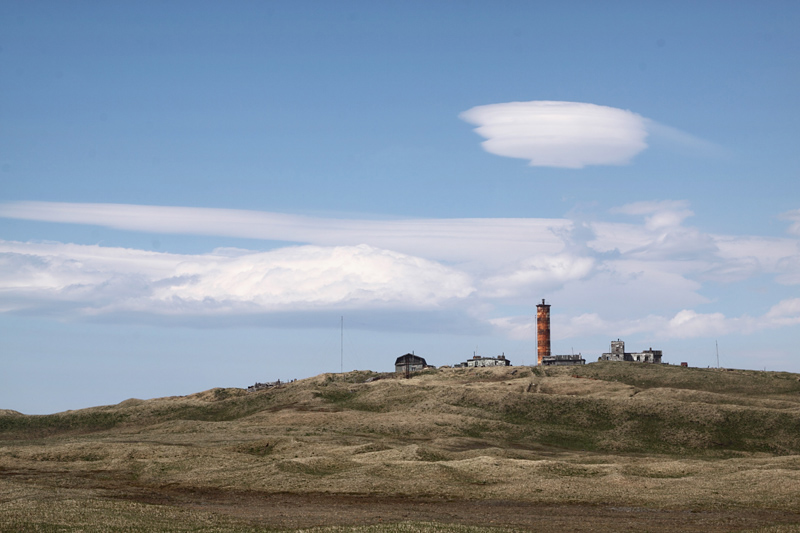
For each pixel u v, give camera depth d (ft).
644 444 468.34
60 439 452.35
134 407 640.99
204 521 196.65
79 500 217.77
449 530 181.57
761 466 301.63
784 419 492.54
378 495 252.21
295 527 195.00
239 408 637.30
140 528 179.22
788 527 192.54
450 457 337.11
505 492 253.65
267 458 333.21
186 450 347.77
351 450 348.59
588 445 469.57
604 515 217.15
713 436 472.85
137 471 306.14
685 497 239.91
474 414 547.08
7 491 242.78
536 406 552.00
